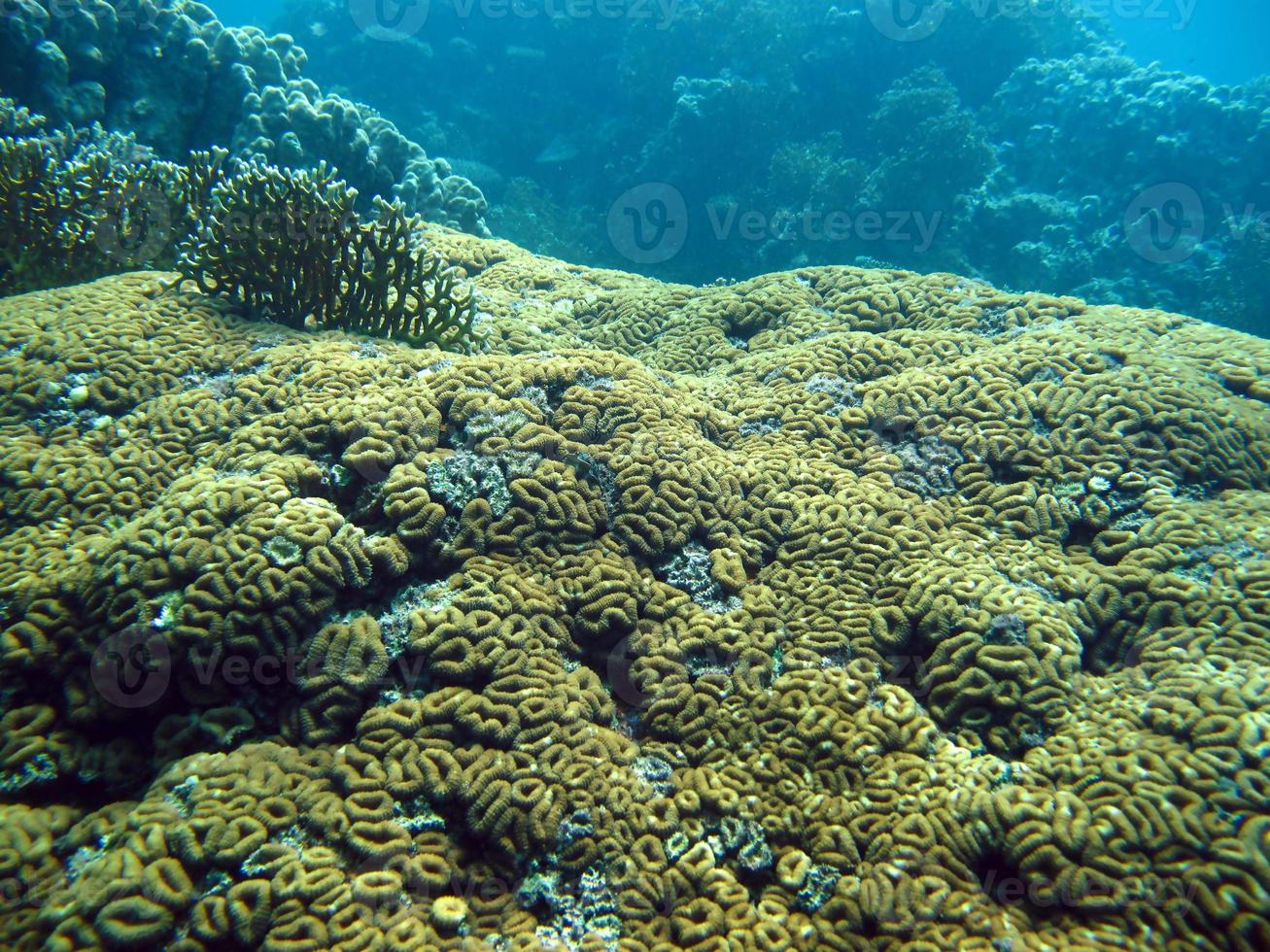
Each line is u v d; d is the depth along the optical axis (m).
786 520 0.79
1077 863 0.55
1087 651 0.71
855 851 0.58
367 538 0.68
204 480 0.68
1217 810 0.54
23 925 0.52
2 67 1.49
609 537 0.74
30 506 0.71
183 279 0.98
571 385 0.86
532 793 0.59
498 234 3.32
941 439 0.87
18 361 0.81
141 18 1.72
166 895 0.52
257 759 0.58
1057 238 2.81
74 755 0.59
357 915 0.53
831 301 1.21
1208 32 10.49
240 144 1.78
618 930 0.57
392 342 0.95
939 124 2.84
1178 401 0.86
